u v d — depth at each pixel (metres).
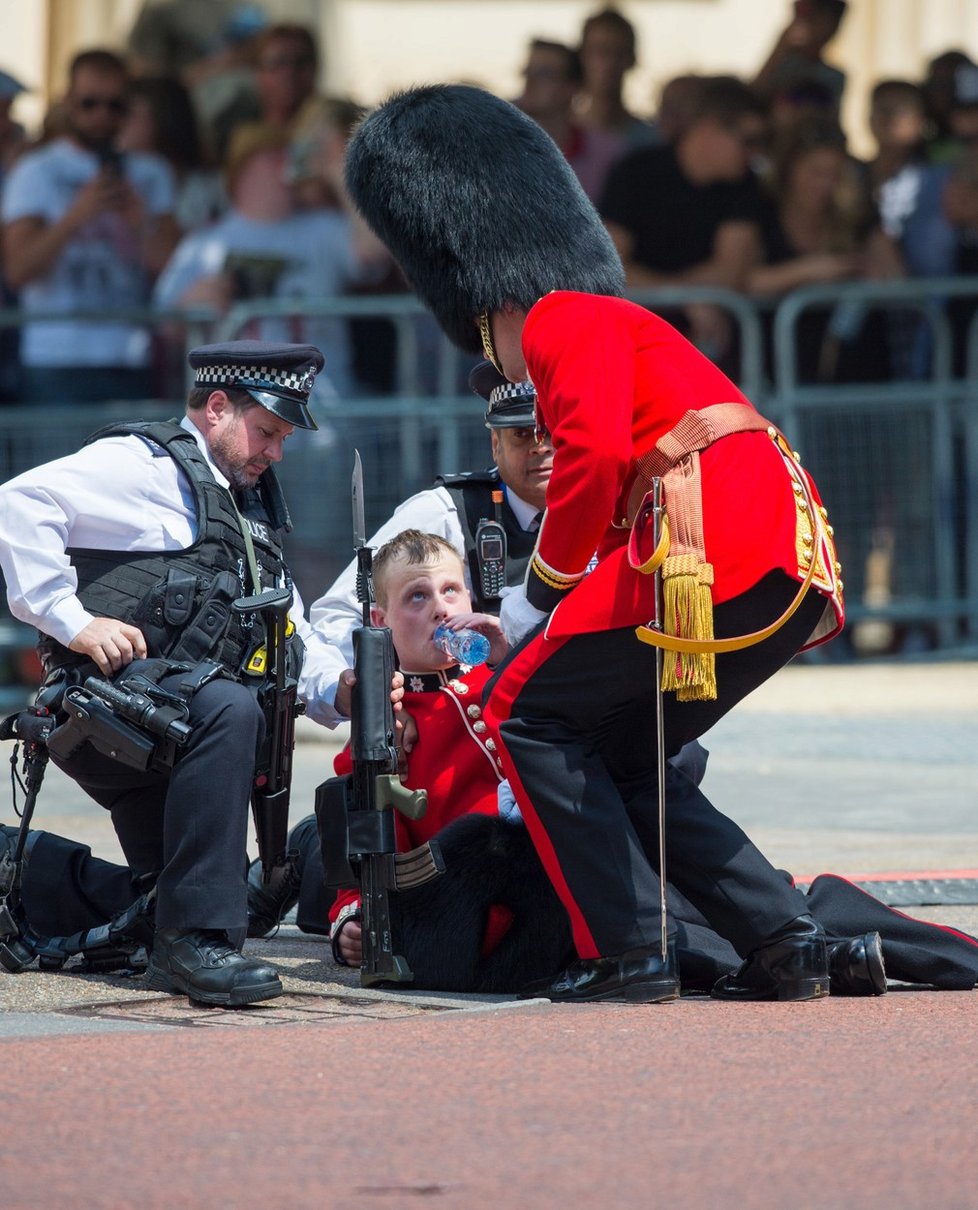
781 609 14.66
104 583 15.57
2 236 38.06
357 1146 11.10
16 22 46.88
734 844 15.11
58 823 24.25
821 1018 14.27
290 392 16.25
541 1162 10.83
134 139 38.50
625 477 14.72
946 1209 10.13
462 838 15.84
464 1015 14.50
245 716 15.23
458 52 56.91
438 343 37.62
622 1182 10.52
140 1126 11.44
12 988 15.79
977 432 39.84
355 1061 12.91
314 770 29.34
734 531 14.48
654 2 56.09
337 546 36.94
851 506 39.50
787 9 54.28
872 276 39.91
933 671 39.84
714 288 39.03
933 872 20.55
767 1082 12.39
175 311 36.81
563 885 15.02
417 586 16.69
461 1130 11.38
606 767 15.43
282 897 17.84
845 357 39.44
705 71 45.50
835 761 30.20
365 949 15.74
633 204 39.06
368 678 15.59
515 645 15.38
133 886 16.47
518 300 15.92
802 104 41.03
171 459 15.81
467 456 37.62
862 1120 11.57
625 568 14.75
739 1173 10.66
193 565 15.67
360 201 16.62
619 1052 13.16
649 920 14.87
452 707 16.62
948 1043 13.44
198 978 14.95
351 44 55.75
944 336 39.78
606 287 16.16
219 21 43.19
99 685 15.20
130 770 15.80
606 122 39.91
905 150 41.19
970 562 40.09
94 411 36.88
